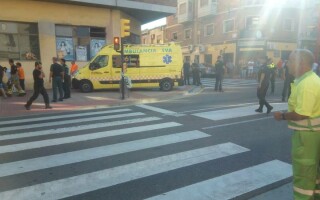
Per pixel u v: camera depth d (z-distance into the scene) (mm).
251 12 31266
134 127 7406
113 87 15930
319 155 2941
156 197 3727
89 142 6113
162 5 20266
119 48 13273
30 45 16984
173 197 3721
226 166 4707
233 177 4289
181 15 41031
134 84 15930
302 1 31766
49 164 4883
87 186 4059
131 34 22156
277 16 31359
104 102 12086
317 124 2848
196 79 19672
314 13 31750
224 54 34406
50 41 17250
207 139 6227
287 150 5480
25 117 9281
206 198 3684
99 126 7613
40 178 4328
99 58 15789
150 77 16047
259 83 8984
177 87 18344
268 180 4176
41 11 16812
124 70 13234
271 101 11633
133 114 9359
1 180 4270
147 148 5656
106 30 19078
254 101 11852
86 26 18484
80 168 4699
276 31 31422
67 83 13305
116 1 18250
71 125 7824
